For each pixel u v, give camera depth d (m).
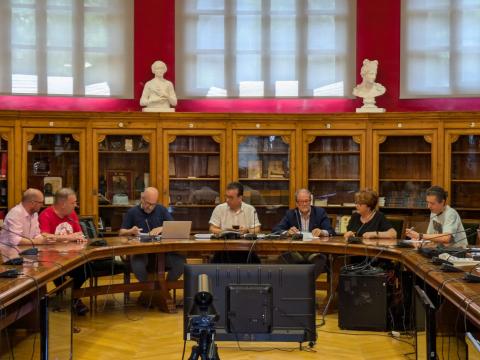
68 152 7.40
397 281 4.84
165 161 7.43
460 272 3.44
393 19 7.84
